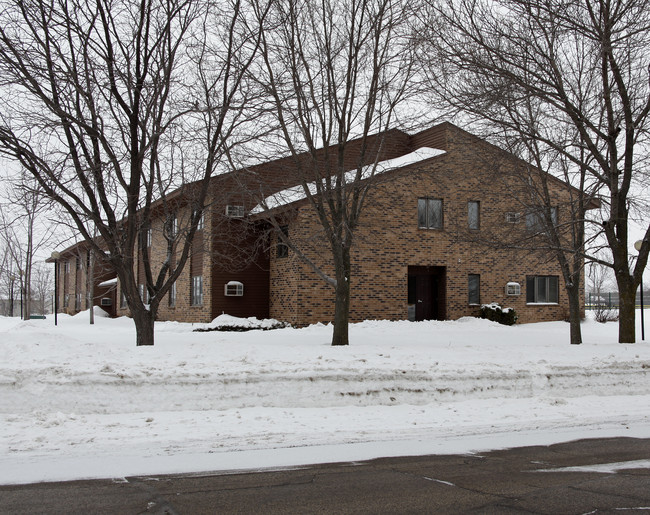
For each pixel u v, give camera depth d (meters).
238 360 10.87
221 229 24.77
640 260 15.34
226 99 13.52
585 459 7.34
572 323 16.89
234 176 14.46
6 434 7.84
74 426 8.28
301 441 7.93
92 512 5.23
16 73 11.78
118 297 38.56
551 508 5.43
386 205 24.67
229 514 5.21
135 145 12.84
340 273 14.73
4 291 70.69
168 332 22.22
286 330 21.44
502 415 9.74
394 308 24.66
